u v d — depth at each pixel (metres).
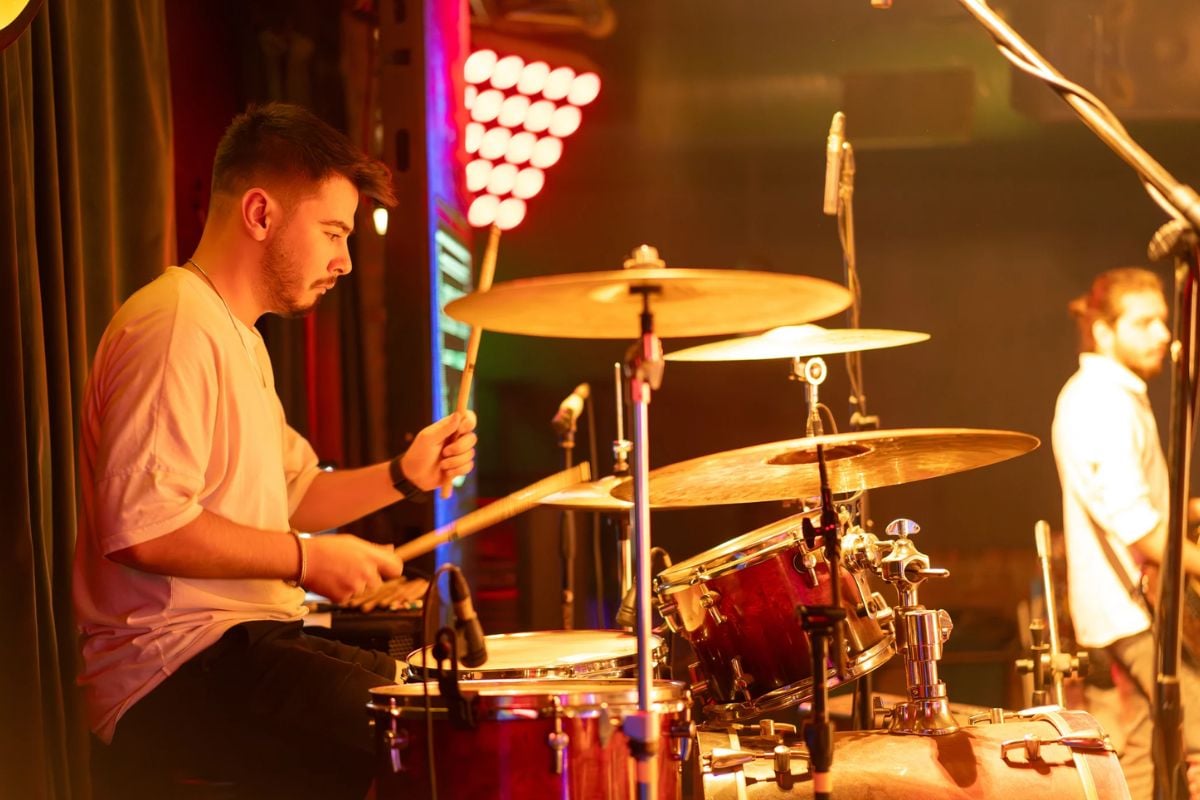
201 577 2.10
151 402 2.11
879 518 6.46
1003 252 6.64
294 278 2.42
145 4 3.27
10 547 2.41
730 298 1.84
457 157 4.96
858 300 3.54
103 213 3.01
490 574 5.66
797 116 6.44
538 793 1.82
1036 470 6.49
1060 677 3.27
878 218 6.67
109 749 2.23
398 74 4.30
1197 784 3.62
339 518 2.74
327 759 2.25
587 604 5.29
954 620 6.19
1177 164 6.31
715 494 2.46
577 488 3.08
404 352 4.27
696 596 2.53
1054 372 6.62
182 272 2.33
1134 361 4.20
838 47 6.28
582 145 6.58
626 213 6.66
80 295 2.83
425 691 1.82
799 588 2.48
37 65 2.71
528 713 1.83
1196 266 1.62
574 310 1.90
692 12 6.23
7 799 2.34
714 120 6.48
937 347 6.68
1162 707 1.64
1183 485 1.63
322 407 4.68
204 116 4.46
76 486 2.78
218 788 2.22
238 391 2.28
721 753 2.25
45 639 2.52
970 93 6.15
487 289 1.74
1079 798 2.15
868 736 2.31
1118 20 5.54
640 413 1.79
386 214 4.40
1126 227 6.55
